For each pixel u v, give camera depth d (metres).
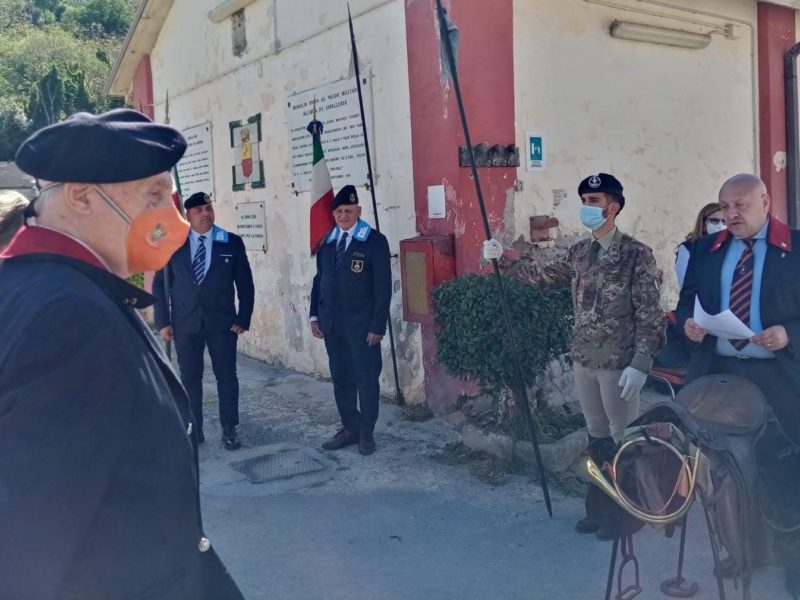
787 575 3.66
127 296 1.84
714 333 3.81
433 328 6.31
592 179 4.38
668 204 7.80
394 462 5.67
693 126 8.02
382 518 4.78
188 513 1.83
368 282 5.74
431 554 4.29
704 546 4.27
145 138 1.81
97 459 1.58
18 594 1.52
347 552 4.35
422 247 6.07
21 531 1.52
